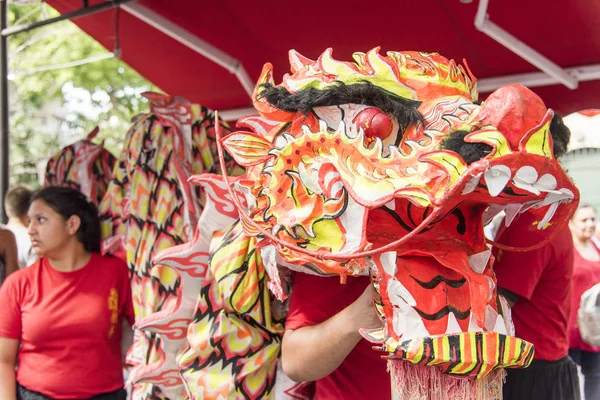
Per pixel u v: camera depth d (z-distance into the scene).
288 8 3.43
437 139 1.31
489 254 1.41
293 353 1.58
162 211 2.51
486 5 2.90
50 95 10.99
